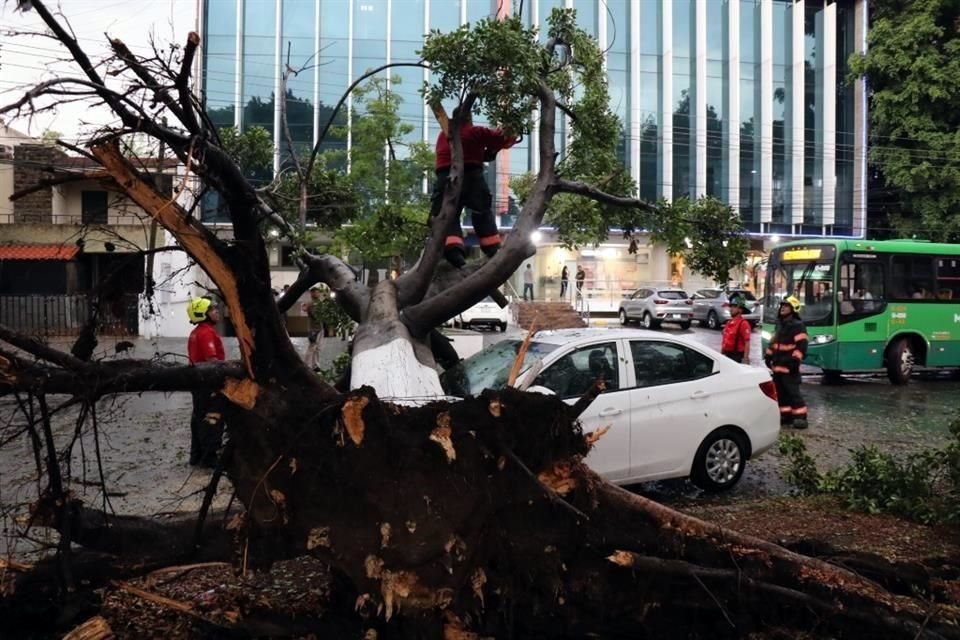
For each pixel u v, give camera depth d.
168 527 3.38
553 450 3.21
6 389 2.88
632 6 34.94
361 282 5.97
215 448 3.44
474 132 6.27
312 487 3.02
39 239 22.27
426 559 3.02
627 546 3.45
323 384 3.14
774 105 36.72
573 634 3.55
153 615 3.77
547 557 3.28
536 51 5.76
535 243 5.84
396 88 29.84
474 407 3.07
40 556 4.40
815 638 3.73
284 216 7.13
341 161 12.98
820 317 16.16
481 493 3.10
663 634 3.66
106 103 2.72
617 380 6.93
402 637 3.14
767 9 36.00
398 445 2.98
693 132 35.84
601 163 7.23
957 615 4.02
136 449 8.37
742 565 3.64
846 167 37.34
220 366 3.04
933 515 6.03
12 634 3.50
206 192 3.01
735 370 7.57
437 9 31.12
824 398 14.12
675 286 36.41
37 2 2.47
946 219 30.91
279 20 29.33
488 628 3.35
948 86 30.19
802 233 36.88
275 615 3.52
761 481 7.99
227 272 2.84
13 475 4.86
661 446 6.96
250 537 3.15
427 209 11.00
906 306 16.44
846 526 6.04
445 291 5.50
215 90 28.88
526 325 27.59
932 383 16.66
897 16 31.77
